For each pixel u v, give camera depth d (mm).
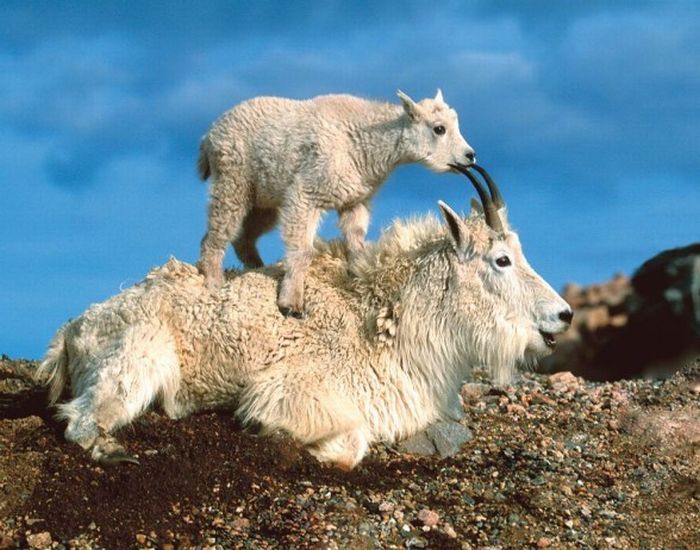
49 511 8492
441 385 9961
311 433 9383
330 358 9773
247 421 9633
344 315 9930
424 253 9992
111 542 8273
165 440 9383
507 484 9562
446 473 9664
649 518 9180
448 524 8742
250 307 9945
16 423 9836
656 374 18703
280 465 9180
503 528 8781
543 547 8516
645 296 19297
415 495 9195
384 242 10180
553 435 10852
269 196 10445
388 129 10289
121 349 9586
